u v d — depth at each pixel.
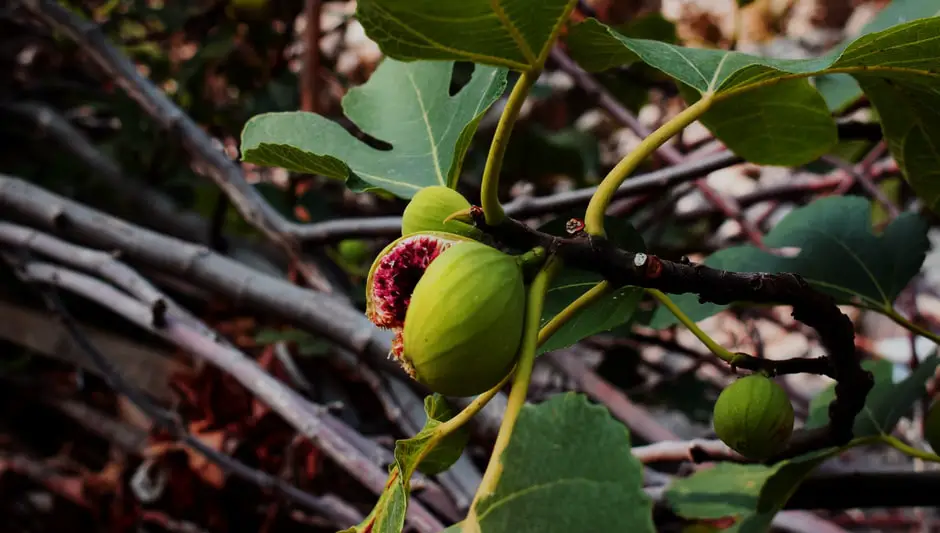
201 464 1.19
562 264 0.59
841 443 0.73
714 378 1.91
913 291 1.42
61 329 1.70
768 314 1.78
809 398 1.72
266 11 1.81
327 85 2.04
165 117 1.31
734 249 0.86
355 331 1.05
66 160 1.88
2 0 1.94
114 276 1.17
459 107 0.76
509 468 0.55
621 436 0.54
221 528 1.20
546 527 0.54
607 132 2.42
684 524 1.27
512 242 0.60
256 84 1.88
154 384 1.66
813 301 0.63
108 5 1.87
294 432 1.24
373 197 1.98
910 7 0.80
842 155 1.49
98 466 1.72
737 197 1.69
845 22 3.00
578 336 0.71
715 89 0.65
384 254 0.62
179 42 2.03
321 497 1.20
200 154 1.32
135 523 1.24
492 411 0.92
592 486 0.54
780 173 2.54
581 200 1.04
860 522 1.66
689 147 1.62
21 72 1.96
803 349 2.34
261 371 1.06
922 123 0.74
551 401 0.56
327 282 1.23
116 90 1.74
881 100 0.75
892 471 0.77
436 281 0.57
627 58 0.78
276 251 1.88
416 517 0.92
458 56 0.59
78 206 1.29
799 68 0.65
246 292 1.13
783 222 0.85
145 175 1.80
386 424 1.43
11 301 1.71
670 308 0.71
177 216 1.81
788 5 2.89
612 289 0.61
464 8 0.57
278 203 1.71
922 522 1.54
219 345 1.10
